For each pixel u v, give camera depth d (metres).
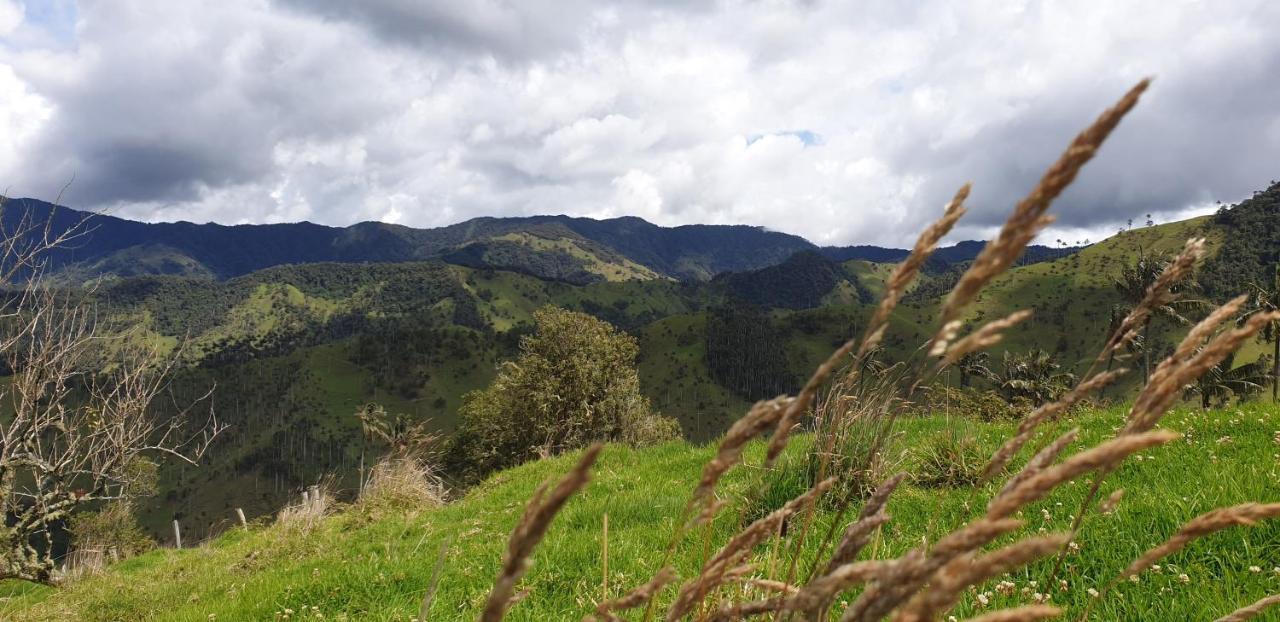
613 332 47.03
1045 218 0.77
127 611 9.72
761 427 1.00
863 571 0.80
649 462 12.77
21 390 10.07
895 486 1.15
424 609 1.47
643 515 7.76
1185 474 5.29
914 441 7.86
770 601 1.10
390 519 13.07
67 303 10.63
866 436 5.74
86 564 16.33
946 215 0.93
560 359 44.47
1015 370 78.25
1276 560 3.48
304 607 6.10
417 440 17.31
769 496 6.05
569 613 4.59
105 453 11.16
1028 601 3.26
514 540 0.70
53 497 10.80
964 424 8.61
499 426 45.50
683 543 5.91
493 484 15.52
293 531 13.09
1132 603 3.27
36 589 14.78
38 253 10.30
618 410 43.34
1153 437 0.77
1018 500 0.84
